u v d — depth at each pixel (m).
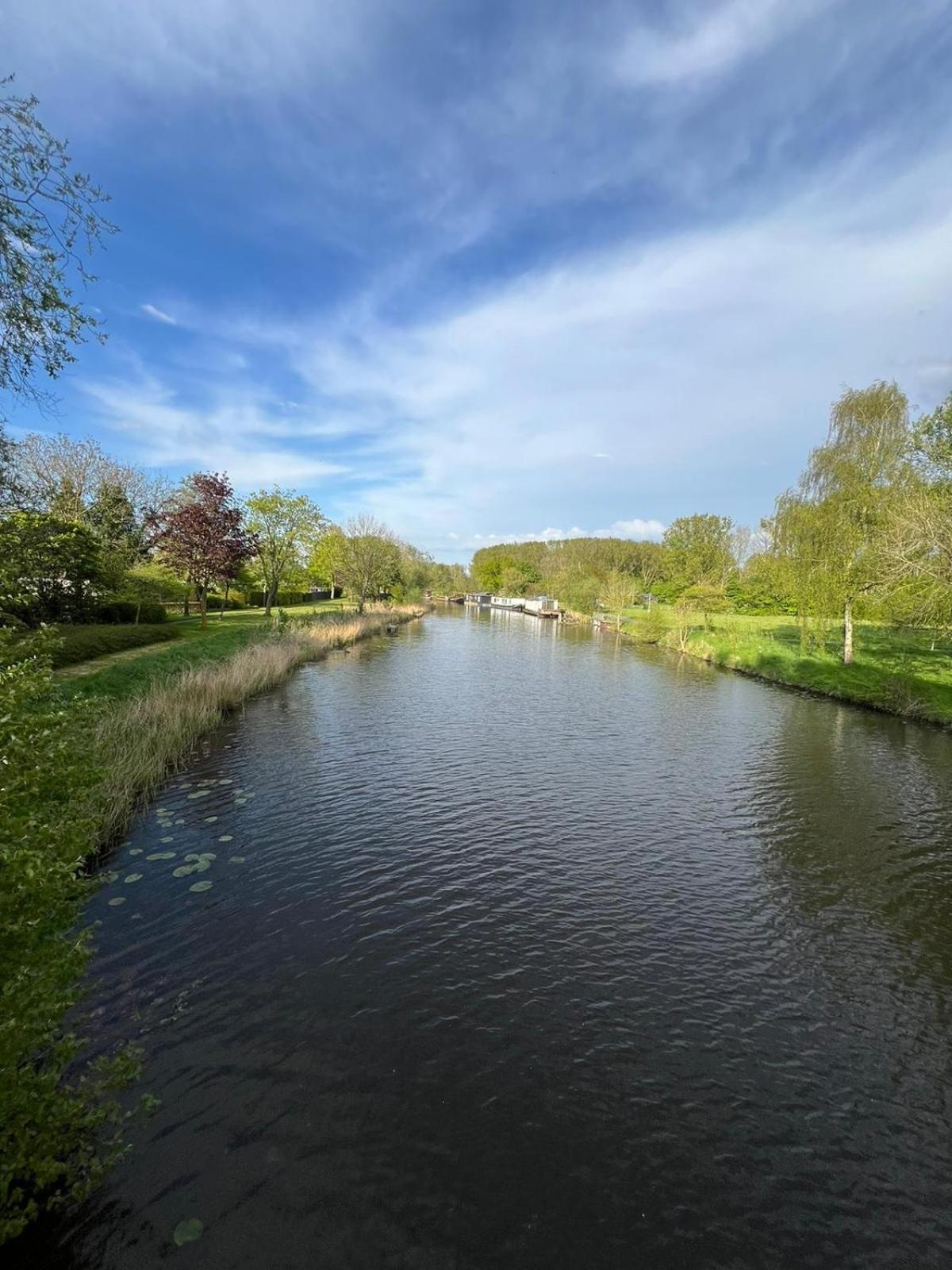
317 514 40.66
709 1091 5.43
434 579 105.06
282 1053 5.54
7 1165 3.46
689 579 67.62
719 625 45.62
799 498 30.08
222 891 8.35
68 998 3.80
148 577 31.02
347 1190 4.32
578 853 10.10
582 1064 5.63
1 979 3.52
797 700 24.08
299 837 10.18
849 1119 5.20
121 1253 3.82
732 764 15.30
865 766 15.34
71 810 4.41
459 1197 4.33
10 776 3.61
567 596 74.81
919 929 8.27
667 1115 5.14
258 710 18.59
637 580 76.06
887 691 22.34
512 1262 3.93
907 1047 6.09
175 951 6.99
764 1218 4.33
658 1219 4.27
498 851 10.02
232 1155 4.52
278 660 24.22
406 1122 4.91
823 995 6.84
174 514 29.08
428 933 7.62
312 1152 4.59
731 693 25.48
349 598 64.31
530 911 8.27
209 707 16.81
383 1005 6.26
